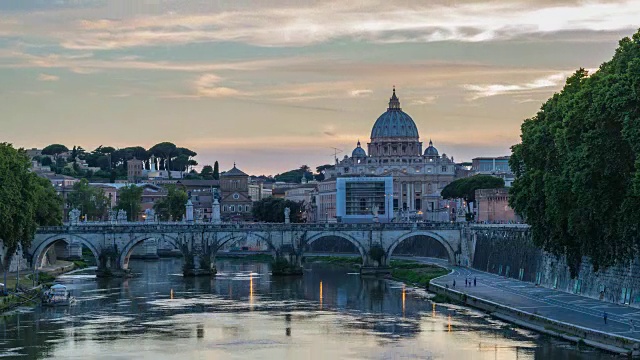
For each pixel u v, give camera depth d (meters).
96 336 188.88
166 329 197.38
